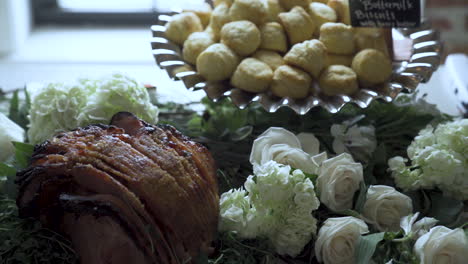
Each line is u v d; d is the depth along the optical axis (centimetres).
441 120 113
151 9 223
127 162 86
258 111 111
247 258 90
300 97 106
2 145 99
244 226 90
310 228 90
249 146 107
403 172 99
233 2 114
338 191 94
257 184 89
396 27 109
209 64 107
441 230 89
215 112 116
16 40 194
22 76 172
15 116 111
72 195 86
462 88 126
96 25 224
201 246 89
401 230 91
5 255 88
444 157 97
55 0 220
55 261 88
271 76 106
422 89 142
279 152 95
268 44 110
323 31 111
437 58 111
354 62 109
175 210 86
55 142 88
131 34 216
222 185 100
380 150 103
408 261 88
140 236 85
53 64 184
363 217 94
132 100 100
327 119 108
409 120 110
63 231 89
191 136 109
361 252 89
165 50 113
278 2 115
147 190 85
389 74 108
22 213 88
